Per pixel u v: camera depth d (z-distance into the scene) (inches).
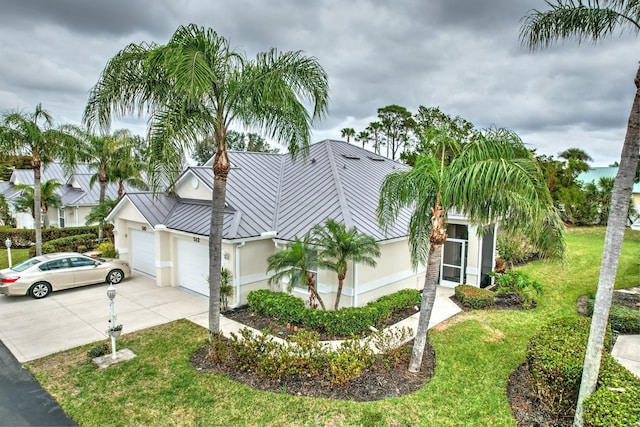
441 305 536.7
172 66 305.0
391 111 1868.8
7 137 660.1
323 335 421.1
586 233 1214.9
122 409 277.3
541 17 285.6
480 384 316.2
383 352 353.7
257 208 583.2
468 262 618.8
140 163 1005.2
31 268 549.0
